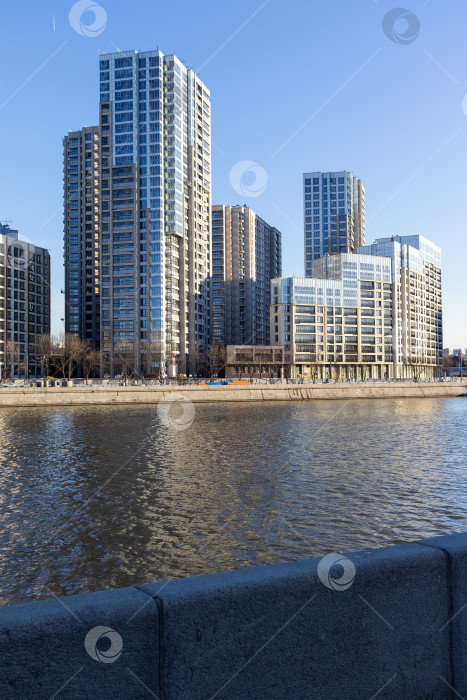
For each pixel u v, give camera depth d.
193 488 29.98
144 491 29.33
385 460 39.25
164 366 152.75
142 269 160.75
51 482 31.78
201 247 180.12
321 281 189.75
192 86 173.50
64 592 16.41
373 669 4.23
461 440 50.16
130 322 159.75
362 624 4.22
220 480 32.12
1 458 40.19
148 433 54.91
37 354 162.75
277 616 3.93
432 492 28.83
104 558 19.22
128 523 23.34
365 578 4.25
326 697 4.05
